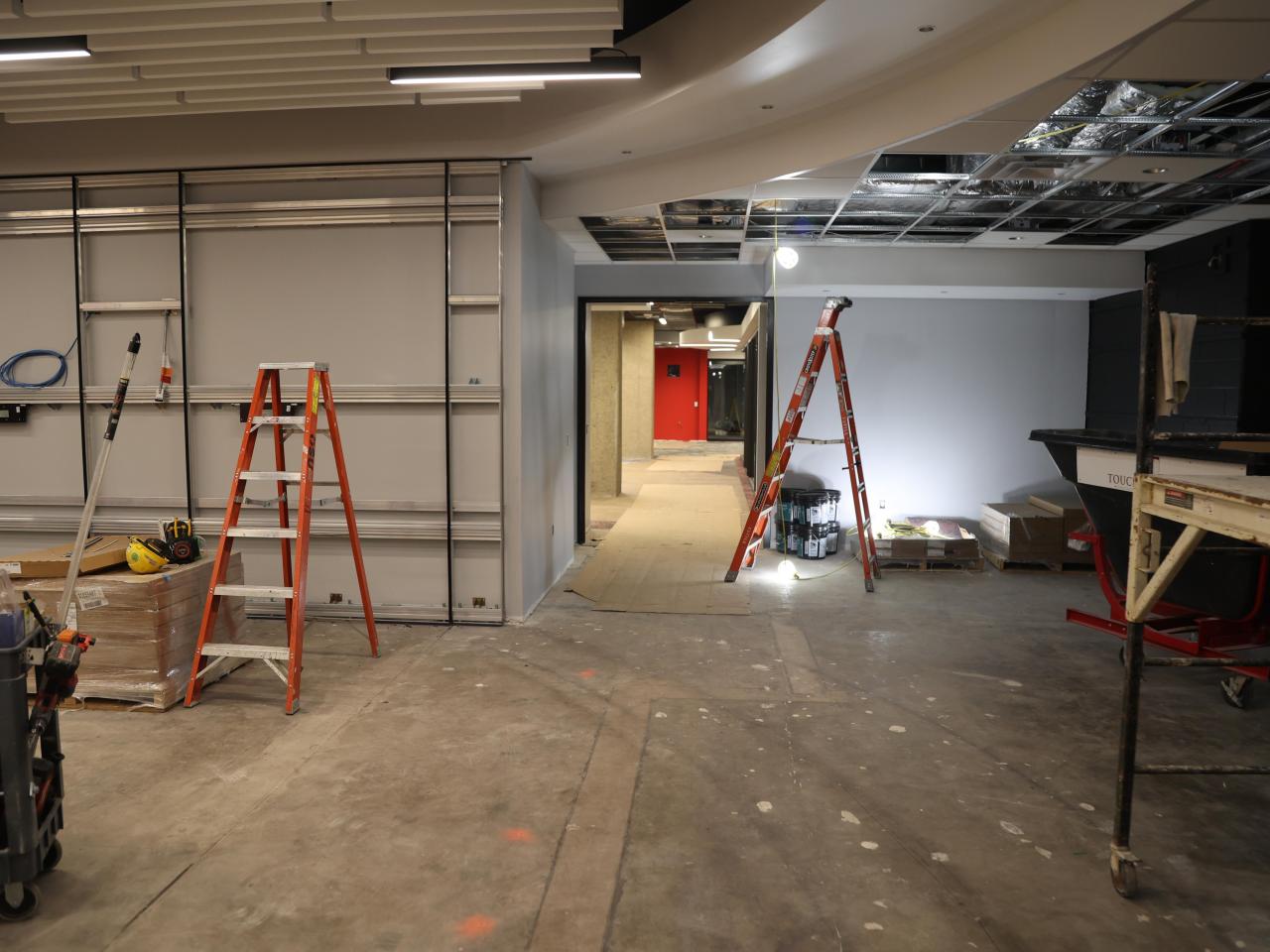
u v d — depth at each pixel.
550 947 2.13
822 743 3.44
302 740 3.42
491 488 5.13
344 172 5.02
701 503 10.99
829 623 5.32
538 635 4.99
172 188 5.14
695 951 2.12
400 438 5.16
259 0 3.04
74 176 5.17
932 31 3.36
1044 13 3.22
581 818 2.80
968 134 4.04
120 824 2.74
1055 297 7.51
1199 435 2.39
